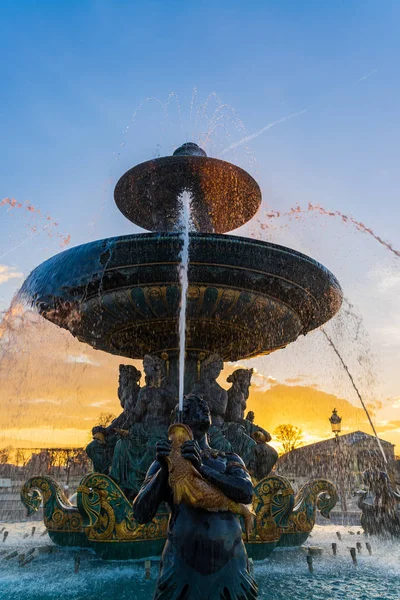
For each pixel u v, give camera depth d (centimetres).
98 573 484
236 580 233
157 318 695
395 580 471
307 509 632
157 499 245
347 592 419
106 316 716
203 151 904
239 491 243
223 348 752
